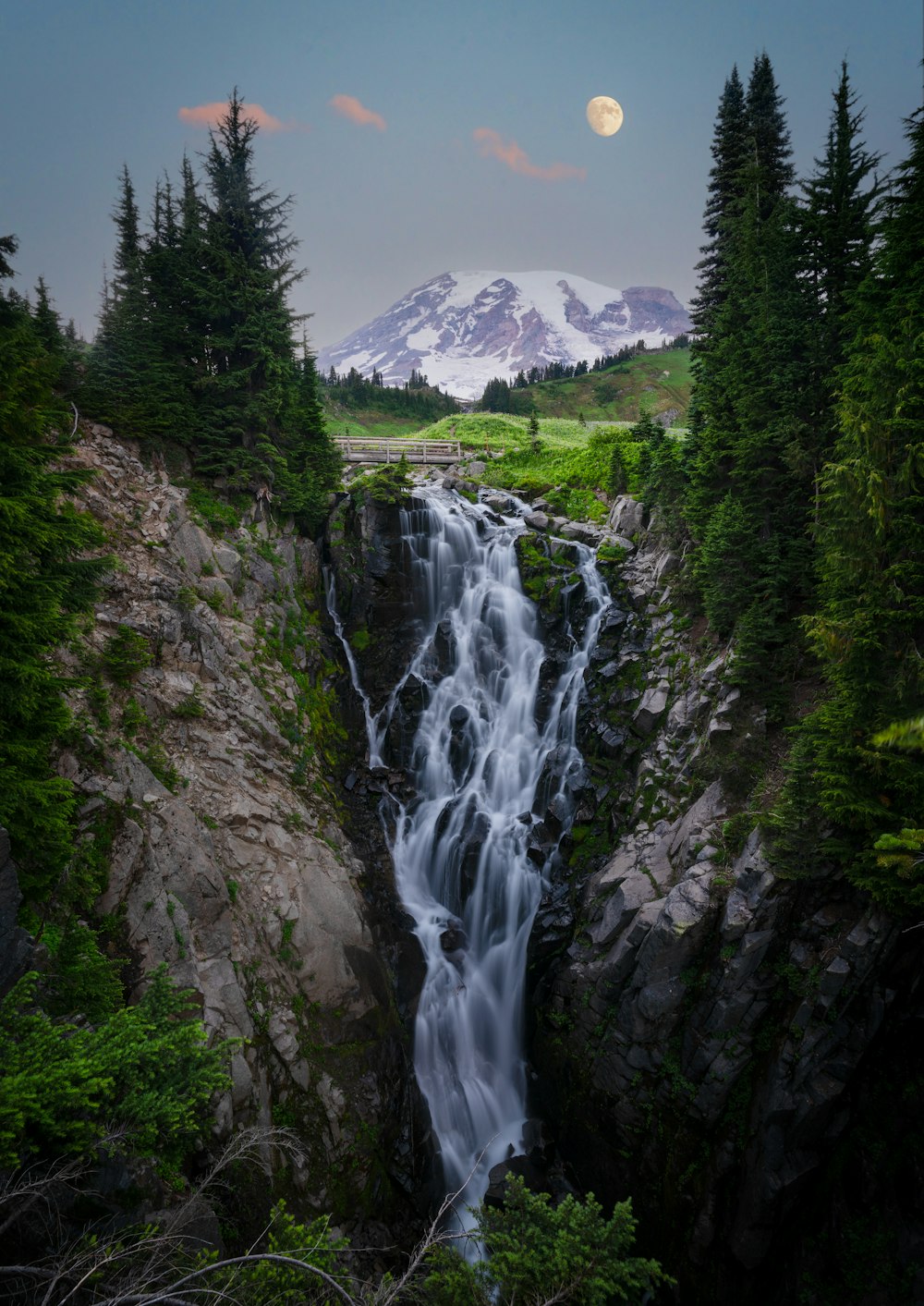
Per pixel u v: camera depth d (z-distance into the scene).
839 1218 16.58
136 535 22.73
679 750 23.89
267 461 28.67
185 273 27.66
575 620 30.23
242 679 23.53
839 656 16.95
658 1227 19.12
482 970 26.14
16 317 22.38
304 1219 16.34
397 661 30.83
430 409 112.00
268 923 19.48
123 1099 9.62
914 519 16.27
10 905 11.03
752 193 25.66
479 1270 9.95
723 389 24.48
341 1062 19.52
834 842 17.06
